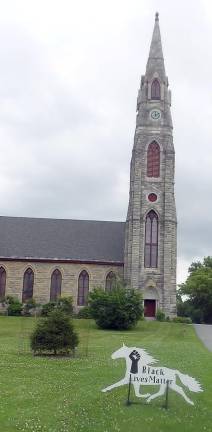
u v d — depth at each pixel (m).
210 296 102.62
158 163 78.56
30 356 33.94
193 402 21.59
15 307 75.44
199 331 60.44
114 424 18.14
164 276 75.25
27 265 80.25
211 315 105.56
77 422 18.19
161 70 81.62
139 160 78.31
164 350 38.56
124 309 58.03
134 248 75.75
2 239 83.12
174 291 75.31
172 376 20.88
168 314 74.44
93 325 60.97
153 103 80.25
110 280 79.50
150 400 21.34
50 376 26.56
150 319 74.06
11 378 25.66
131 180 79.25
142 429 17.86
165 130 79.38
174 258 76.38
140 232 76.38
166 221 76.56
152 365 22.03
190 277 109.00
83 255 80.88
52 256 80.56
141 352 21.16
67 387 23.78
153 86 81.06
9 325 57.53
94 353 36.16
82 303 79.12
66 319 35.38
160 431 17.78
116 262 79.69
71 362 31.61
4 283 80.06
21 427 17.38
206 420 19.25
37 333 34.78
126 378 21.05
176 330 59.41
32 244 82.56
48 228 85.75
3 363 30.38
